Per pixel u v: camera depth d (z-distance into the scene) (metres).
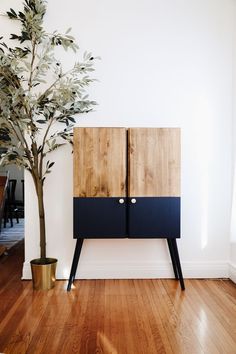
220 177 2.95
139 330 1.97
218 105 2.93
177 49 2.91
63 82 2.73
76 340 1.85
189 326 2.02
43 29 2.85
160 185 2.56
